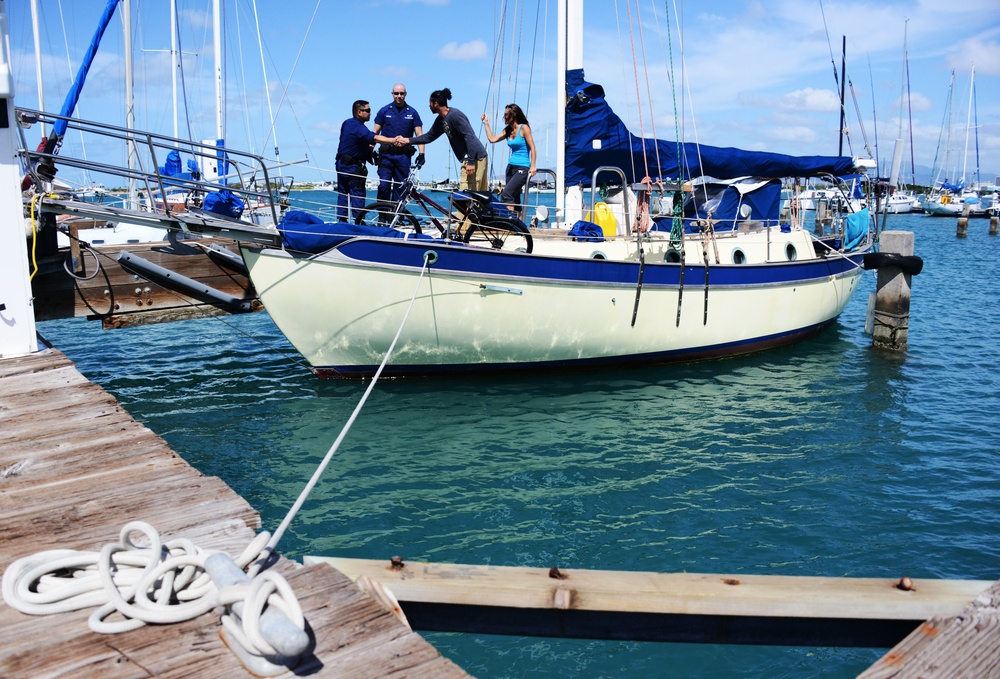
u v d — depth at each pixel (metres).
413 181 10.41
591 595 2.78
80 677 2.16
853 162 13.35
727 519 6.61
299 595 2.59
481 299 9.93
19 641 2.33
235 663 2.23
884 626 2.87
